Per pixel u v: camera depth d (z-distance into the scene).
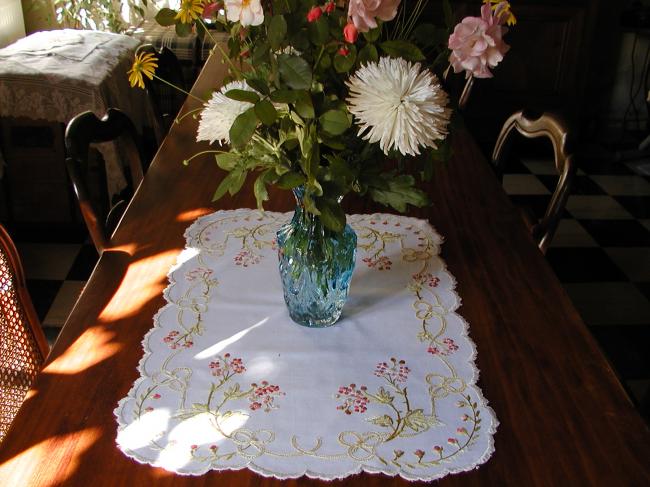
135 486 0.86
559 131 1.55
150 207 1.51
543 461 0.91
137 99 3.18
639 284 2.65
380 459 0.90
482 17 0.88
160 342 1.10
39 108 2.67
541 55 3.70
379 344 1.11
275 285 1.26
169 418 0.96
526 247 1.41
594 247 2.89
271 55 0.93
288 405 0.99
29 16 3.93
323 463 0.89
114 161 2.67
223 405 0.98
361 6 0.82
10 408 1.21
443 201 1.58
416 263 1.34
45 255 2.65
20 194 2.77
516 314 1.20
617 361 2.22
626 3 3.76
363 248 1.38
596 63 3.81
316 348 1.10
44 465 0.88
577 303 2.52
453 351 1.10
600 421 0.98
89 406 0.98
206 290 1.24
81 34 3.22
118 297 1.21
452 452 0.92
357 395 1.01
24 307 1.23
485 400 1.00
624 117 4.09
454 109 1.02
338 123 0.91
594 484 0.88
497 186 1.67
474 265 1.34
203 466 0.88
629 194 3.38
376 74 0.89
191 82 3.65
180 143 1.82
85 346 1.09
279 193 1.59
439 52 1.04
